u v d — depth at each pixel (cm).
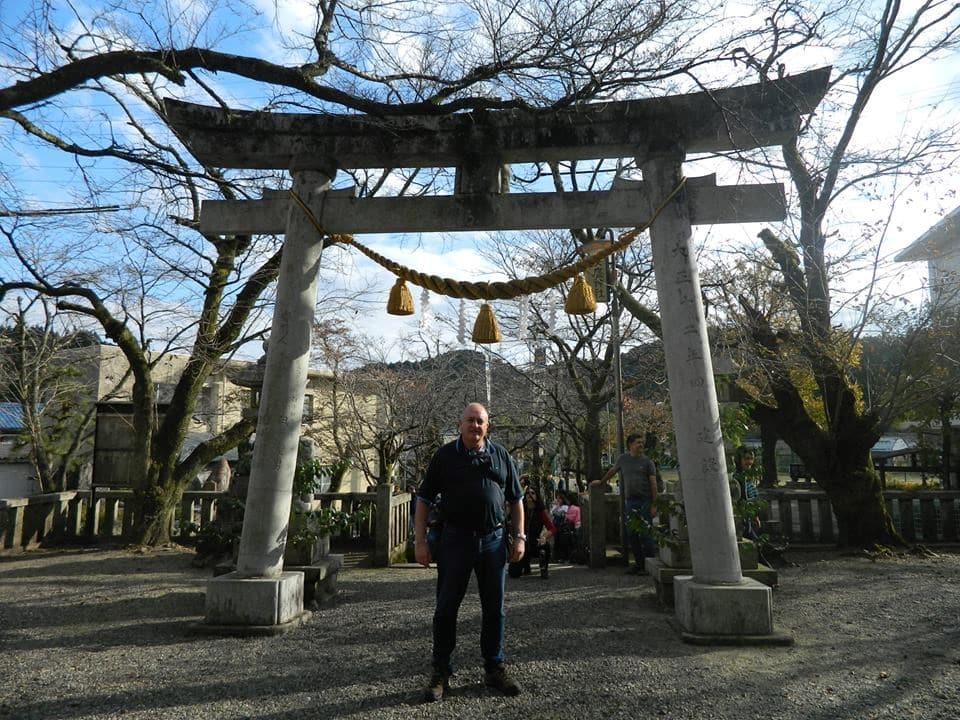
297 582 580
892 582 751
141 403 1077
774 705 379
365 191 1073
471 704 383
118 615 614
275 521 558
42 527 1084
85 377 1977
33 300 1499
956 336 1041
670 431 1402
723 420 718
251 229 618
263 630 529
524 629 553
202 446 1123
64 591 731
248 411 864
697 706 378
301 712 372
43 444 1655
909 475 2614
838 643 502
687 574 633
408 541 1101
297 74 584
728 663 451
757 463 769
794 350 1001
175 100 606
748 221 570
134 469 1073
